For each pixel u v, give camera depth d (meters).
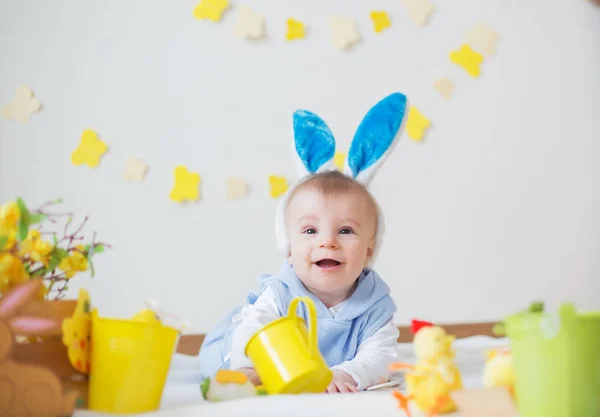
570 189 2.66
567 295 2.61
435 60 2.64
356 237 1.42
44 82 2.44
